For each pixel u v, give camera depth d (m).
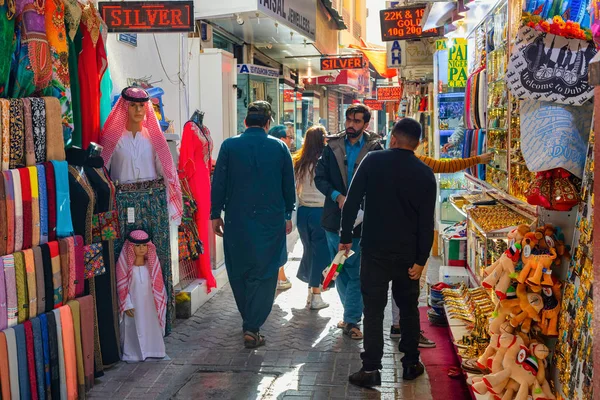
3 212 4.25
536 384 3.69
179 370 5.49
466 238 7.04
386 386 5.07
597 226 2.35
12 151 4.45
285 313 7.17
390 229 4.91
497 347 3.88
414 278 5.03
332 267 5.14
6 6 4.37
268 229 6.07
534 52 3.55
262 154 6.11
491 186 5.71
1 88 4.44
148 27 6.23
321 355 5.80
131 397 4.93
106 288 5.46
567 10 3.72
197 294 7.30
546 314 3.68
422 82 15.30
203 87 10.10
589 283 3.17
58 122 4.82
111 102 6.44
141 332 5.72
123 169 5.89
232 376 5.33
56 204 4.74
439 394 4.90
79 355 4.85
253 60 15.27
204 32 11.30
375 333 5.03
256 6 8.47
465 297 6.04
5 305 4.22
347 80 25.44
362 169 5.01
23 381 4.25
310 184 7.16
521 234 3.77
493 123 5.65
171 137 6.76
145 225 5.96
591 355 3.06
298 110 22.23
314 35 12.14
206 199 7.56
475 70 6.79
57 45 5.02
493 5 5.44
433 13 7.23
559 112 3.57
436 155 9.87
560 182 3.67
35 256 4.46
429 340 5.96
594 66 2.28
